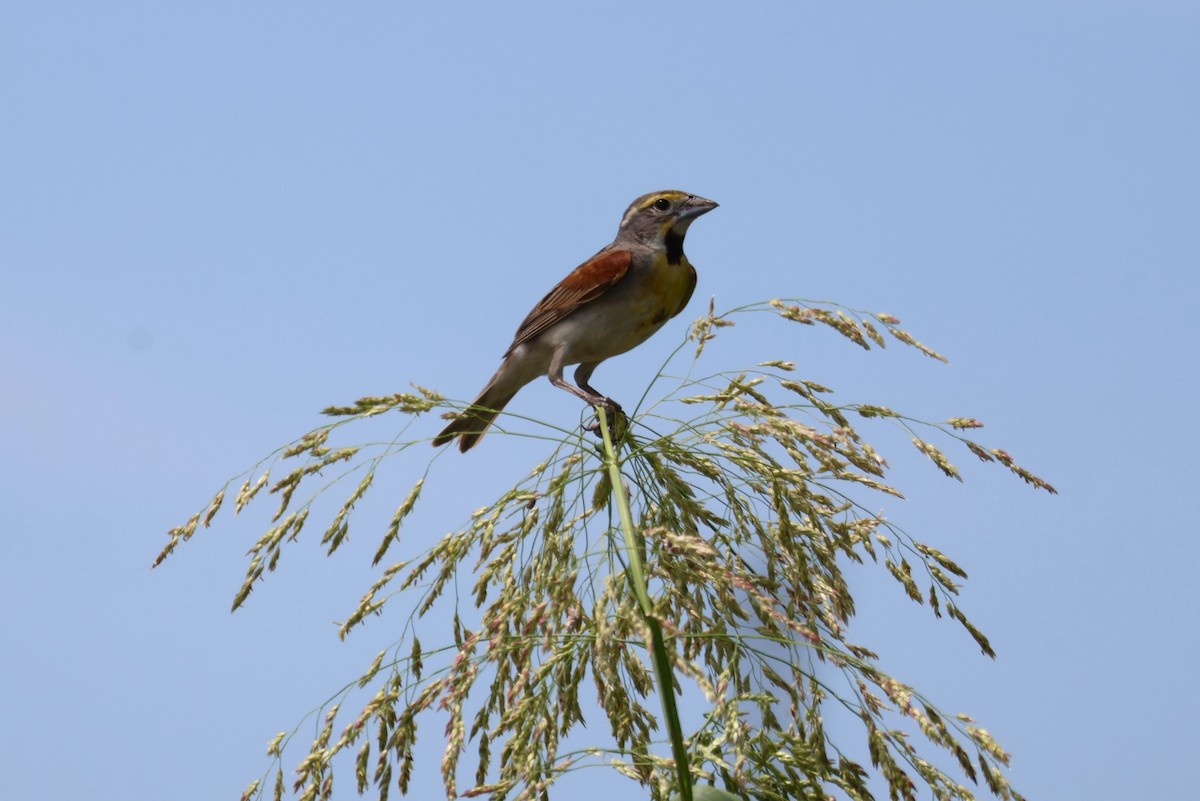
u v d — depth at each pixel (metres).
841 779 6.76
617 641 6.93
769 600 6.33
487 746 7.01
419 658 7.08
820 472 7.30
